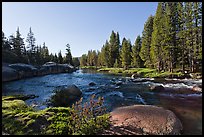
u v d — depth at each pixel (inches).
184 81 1006.4
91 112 297.6
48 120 281.3
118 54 2743.6
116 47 2751.0
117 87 824.3
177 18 1449.3
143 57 1945.1
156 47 1535.4
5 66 1284.4
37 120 278.7
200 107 459.2
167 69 1530.5
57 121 280.5
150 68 1862.7
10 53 1800.0
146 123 309.3
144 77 1279.5
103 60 2950.3
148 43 1882.4
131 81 1043.9
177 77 1159.0
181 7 1437.0
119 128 288.2
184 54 1395.2
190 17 1330.0
